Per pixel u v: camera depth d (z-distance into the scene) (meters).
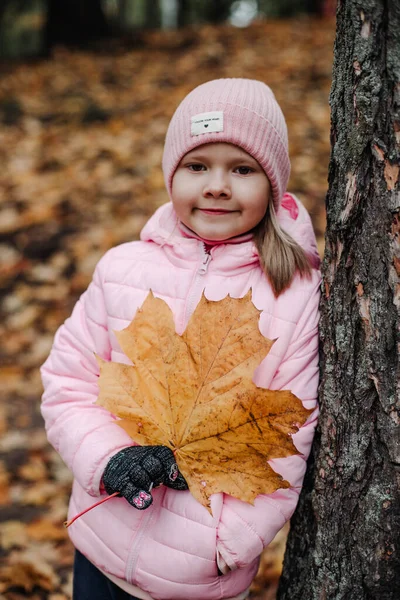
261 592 2.09
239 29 9.86
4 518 2.44
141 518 1.40
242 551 1.31
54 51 9.02
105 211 4.38
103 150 5.16
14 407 3.14
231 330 1.29
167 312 1.33
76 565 1.59
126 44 9.14
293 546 1.54
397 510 1.29
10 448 2.86
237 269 1.47
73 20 9.24
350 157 1.26
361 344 1.30
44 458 2.81
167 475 1.27
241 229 1.44
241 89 1.43
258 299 1.44
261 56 7.79
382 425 1.28
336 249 1.33
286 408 1.25
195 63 7.74
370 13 1.17
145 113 5.92
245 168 1.43
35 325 3.67
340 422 1.35
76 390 1.50
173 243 1.51
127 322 1.48
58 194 4.59
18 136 5.60
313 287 1.47
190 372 1.30
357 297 1.30
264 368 1.38
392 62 1.16
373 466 1.32
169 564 1.35
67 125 5.79
